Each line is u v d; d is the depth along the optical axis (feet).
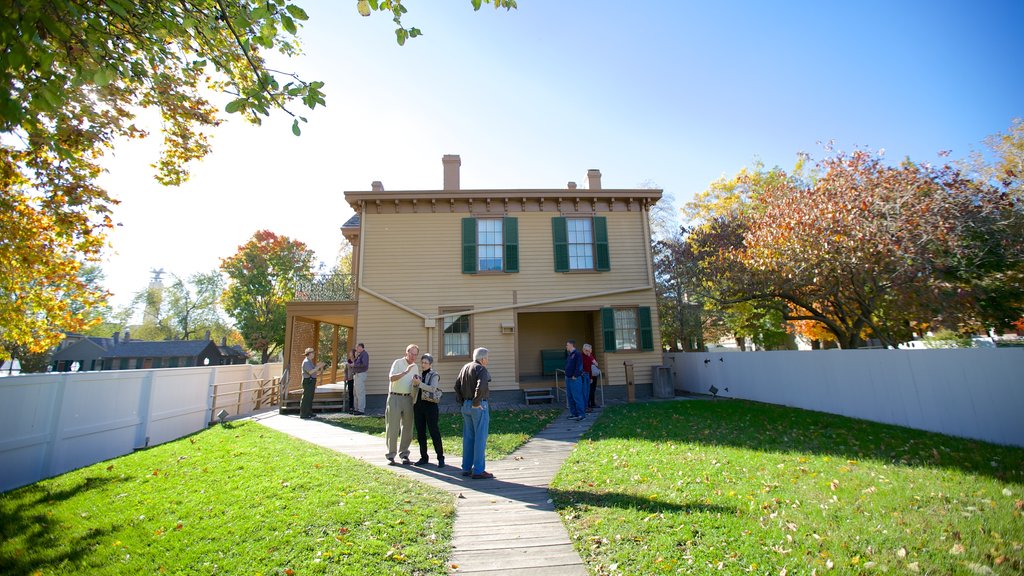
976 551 11.30
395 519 15.10
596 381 41.29
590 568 12.03
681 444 24.58
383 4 14.92
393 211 49.06
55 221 25.05
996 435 23.41
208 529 14.16
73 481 20.47
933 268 33.68
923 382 27.40
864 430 27.12
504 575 11.78
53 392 23.49
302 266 143.54
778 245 40.37
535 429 31.48
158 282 188.75
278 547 12.99
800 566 11.12
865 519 13.60
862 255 34.65
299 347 51.01
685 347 71.92
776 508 14.75
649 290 50.21
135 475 21.06
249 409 48.52
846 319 46.65
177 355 152.76
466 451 21.15
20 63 10.15
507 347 47.29
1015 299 34.53
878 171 37.19
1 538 13.92
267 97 15.08
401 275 47.73
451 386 46.09
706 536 12.94
